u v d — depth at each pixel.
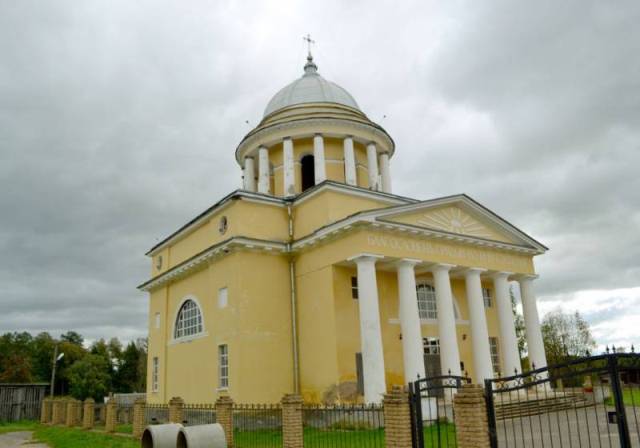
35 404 38.72
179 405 17.48
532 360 26.98
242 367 22.25
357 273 22.08
